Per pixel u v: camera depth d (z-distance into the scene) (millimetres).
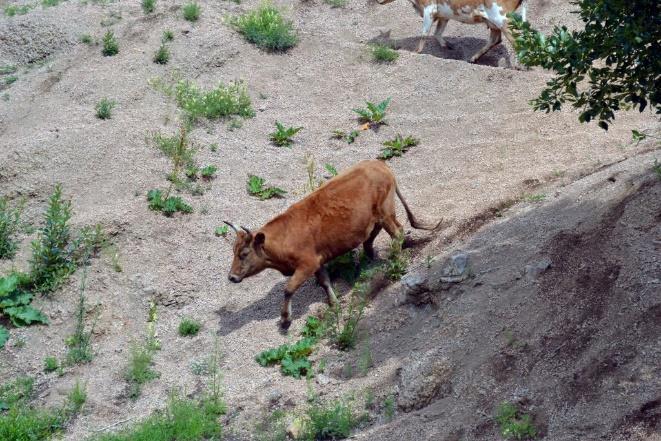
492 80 17922
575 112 16219
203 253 14023
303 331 12227
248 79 18734
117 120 16875
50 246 13531
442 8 19312
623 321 9727
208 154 16328
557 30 9984
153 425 10695
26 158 15594
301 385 11266
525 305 10680
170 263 13852
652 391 8781
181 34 19531
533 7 20625
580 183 13109
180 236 14289
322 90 18469
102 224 14203
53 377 12109
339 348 11719
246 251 11891
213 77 18703
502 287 11172
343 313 12391
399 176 15445
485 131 16391
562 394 9320
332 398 10836
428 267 12383
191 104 17312
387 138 16781
